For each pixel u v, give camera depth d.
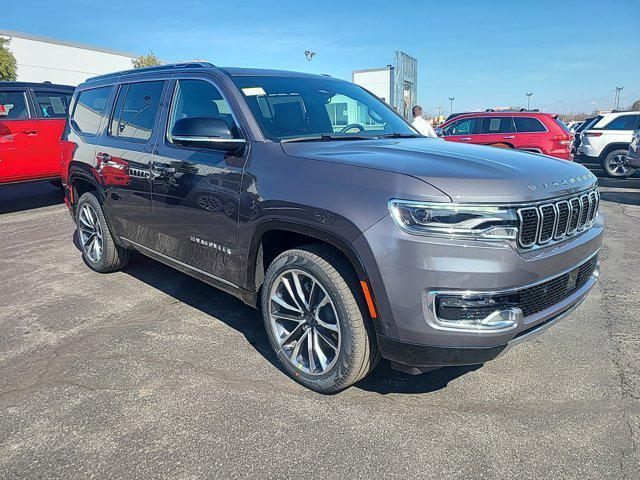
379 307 2.36
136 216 4.00
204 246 3.32
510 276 2.23
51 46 34.00
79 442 2.41
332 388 2.71
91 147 4.50
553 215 2.43
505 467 2.22
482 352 2.29
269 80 3.54
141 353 3.28
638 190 10.51
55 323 3.76
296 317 2.84
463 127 12.41
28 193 9.90
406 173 2.35
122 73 4.46
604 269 4.98
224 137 2.92
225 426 2.52
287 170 2.73
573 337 3.48
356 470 2.21
